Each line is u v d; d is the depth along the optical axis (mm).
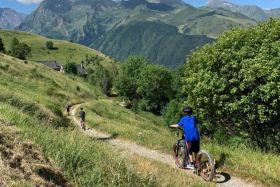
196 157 12742
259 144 29938
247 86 28406
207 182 11961
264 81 28266
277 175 12617
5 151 7102
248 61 28562
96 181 8367
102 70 165625
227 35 32719
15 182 6254
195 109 34094
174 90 112562
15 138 8047
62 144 9672
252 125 30219
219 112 31297
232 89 29469
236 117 31156
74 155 9125
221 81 30203
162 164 14141
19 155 7250
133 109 120312
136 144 21828
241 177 12812
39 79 85062
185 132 13023
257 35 31188
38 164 7395
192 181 11656
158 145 20016
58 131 13039
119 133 27547
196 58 33875
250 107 28609
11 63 93312
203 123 35156
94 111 69875
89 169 8828
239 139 30359
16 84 49562
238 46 31469
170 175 11719
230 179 12617
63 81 107062
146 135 24203
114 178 8641
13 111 14648
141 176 9445
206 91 31281
